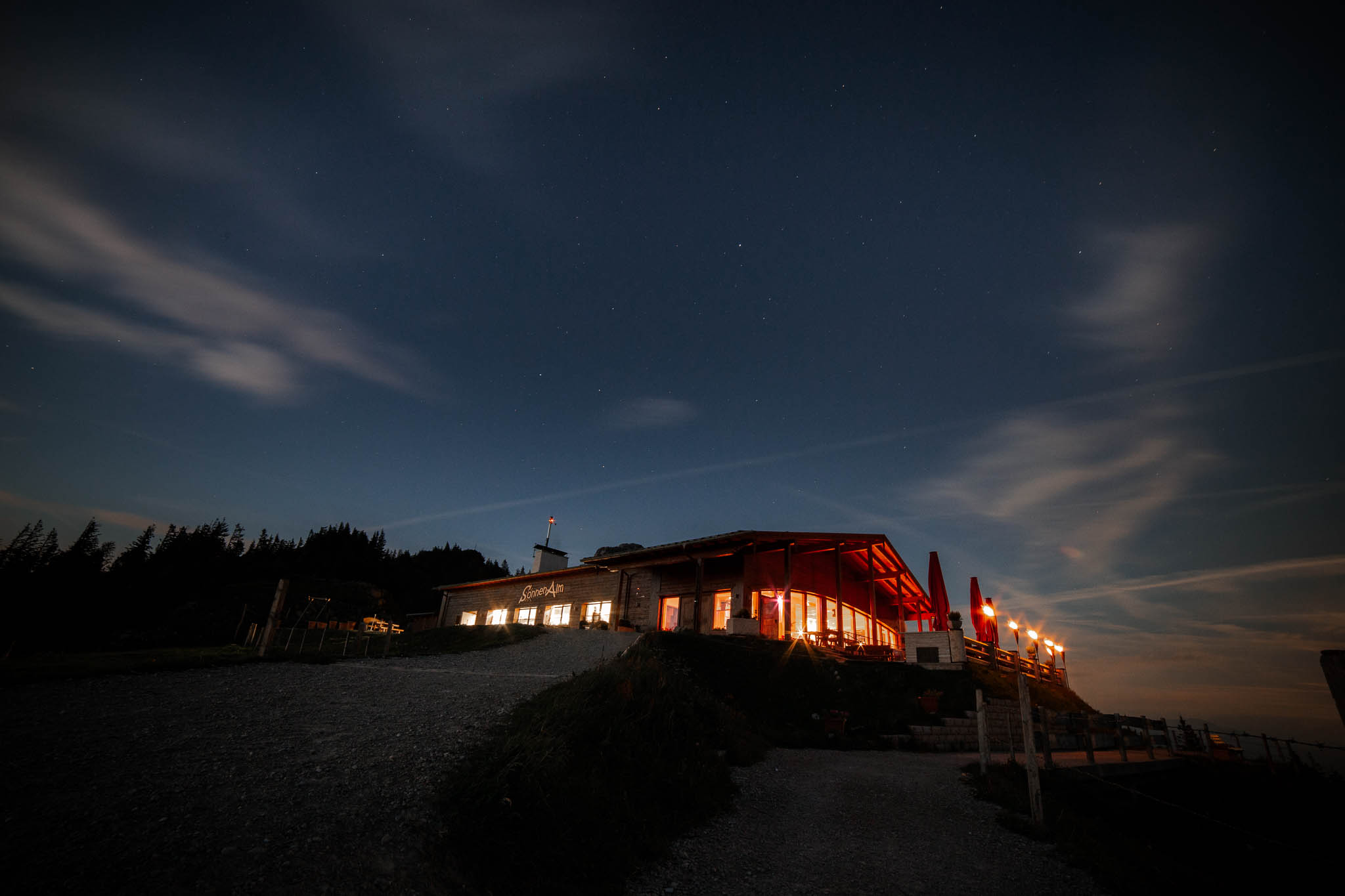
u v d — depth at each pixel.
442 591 43.81
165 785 6.11
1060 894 6.90
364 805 6.06
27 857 4.58
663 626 27.44
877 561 28.41
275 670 13.48
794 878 6.92
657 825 7.67
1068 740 13.22
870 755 13.60
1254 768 15.98
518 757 7.27
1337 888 9.57
